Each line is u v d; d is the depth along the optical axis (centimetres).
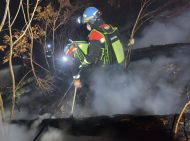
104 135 219
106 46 310
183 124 210
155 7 846
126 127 225
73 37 823
